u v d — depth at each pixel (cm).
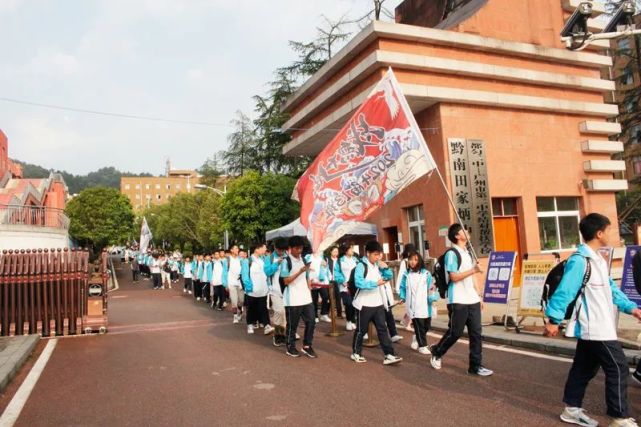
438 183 1546
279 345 898
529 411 487
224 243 3688
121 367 762
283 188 2688
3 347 885
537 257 1634
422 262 818
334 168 874
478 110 1623
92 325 1109
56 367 779
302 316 798
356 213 834
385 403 532
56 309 1096
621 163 1855
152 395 600
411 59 1495
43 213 2662
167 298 2238
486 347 804
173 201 4944
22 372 751
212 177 4703
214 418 506
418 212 1677
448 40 1570
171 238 5362
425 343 801
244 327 1161
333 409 519
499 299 930
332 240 852
